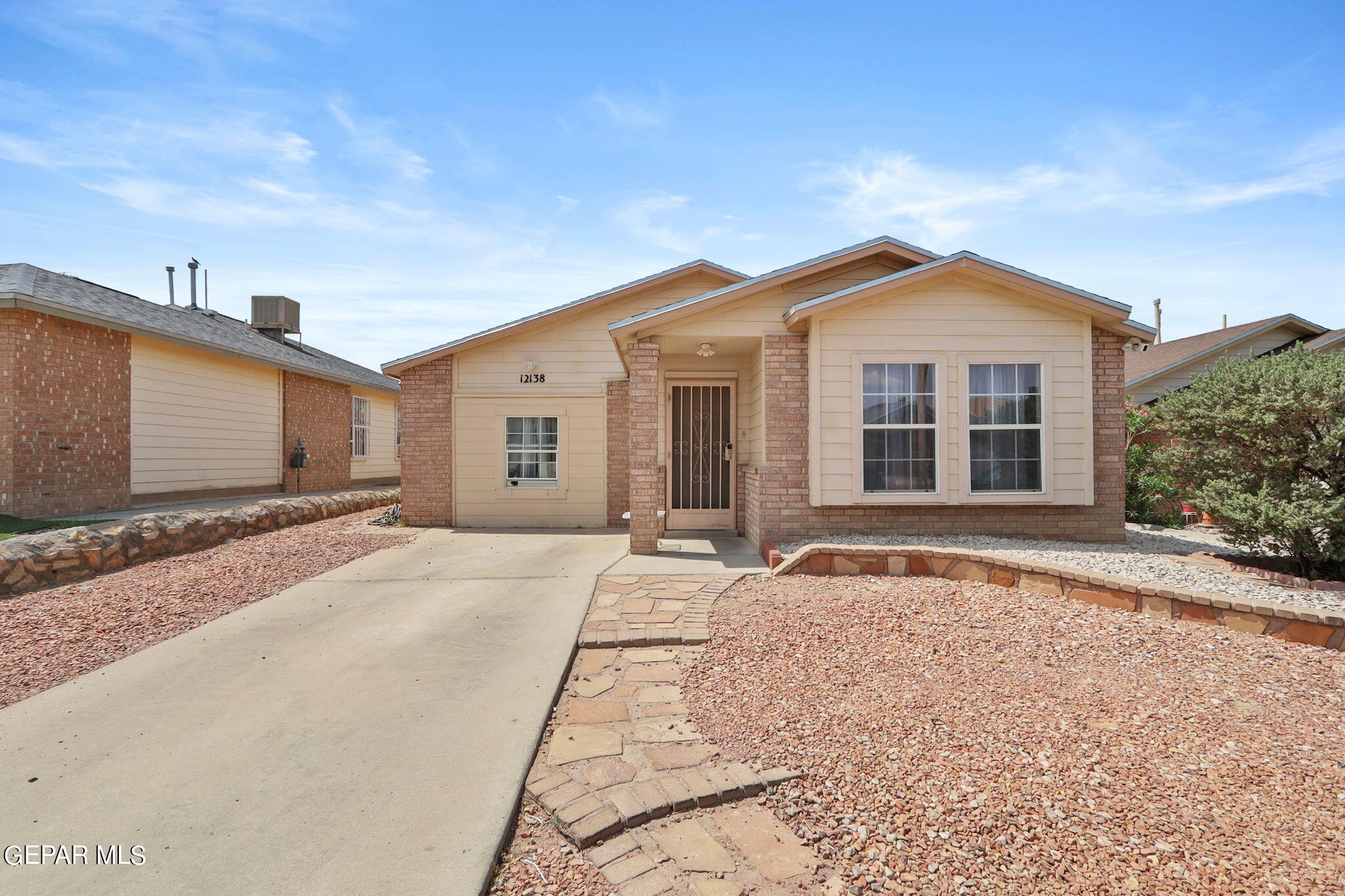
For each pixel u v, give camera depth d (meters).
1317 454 6.06
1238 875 2.34
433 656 4.65
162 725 3.61
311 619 5.55
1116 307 7.51
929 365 7.84
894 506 7.98
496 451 11.55
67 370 10.02
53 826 2.70
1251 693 3.76
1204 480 6.91
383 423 20.95
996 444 7.82
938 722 3.46
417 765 3.18
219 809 2.82
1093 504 7.89
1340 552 5.88
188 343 11.88
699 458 10.36
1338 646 4.41
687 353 10.09
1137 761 3.06
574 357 11.58
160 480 11.81
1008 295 7.82
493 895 2.39
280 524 10.70
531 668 4.40
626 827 2.75
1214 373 6.87
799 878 2.43
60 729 3.56
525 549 8.87
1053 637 4.61
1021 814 2.70
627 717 3.75
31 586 6.38
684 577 6.80
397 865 2.46
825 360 7.81
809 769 3.11
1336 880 2.29
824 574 6.57
